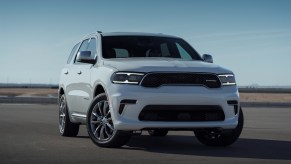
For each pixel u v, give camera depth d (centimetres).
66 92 893
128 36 831
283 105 2442
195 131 761
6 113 1559
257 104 2417
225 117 700
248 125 1250
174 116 677
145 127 668
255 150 712
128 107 671
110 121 710
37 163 568
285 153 678
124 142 704
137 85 675
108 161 587
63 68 952
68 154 643
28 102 2334
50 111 1691
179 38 872
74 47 955
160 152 675
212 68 703
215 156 640
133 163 574
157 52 808
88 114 734
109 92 693
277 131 1070
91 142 790
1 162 573
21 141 800
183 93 672
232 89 709
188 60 761
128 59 747
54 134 934
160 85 674
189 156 637
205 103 682
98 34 832
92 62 775
